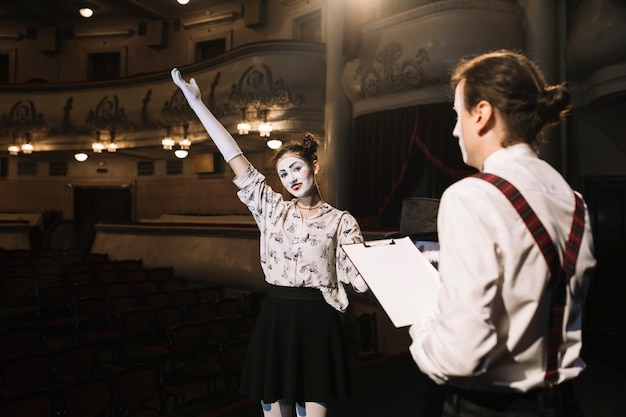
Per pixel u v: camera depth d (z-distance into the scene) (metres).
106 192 16.56
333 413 3.40
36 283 9.34
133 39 16.83
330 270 2.02
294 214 2.06
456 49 7.80
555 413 1.08
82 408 3.96
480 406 1.12
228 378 5.58
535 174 1.10
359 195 9.12
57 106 14.02
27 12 16.55
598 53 6.58
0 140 14.53
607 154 7.43
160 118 12.71
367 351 7.50
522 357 1.06
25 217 16.17
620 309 7.40
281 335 1.99
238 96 10.80
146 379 4.60
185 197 15.48
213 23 15.49
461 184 1.08
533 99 1.11
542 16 7.59
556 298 1.06
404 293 1.20
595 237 7.56
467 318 0.96
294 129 10.45
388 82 8.55
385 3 9.41
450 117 8.05
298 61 10.38
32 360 4.59
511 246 1.00
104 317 7.61
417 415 3.36
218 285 10.06
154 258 11.23
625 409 3.70
